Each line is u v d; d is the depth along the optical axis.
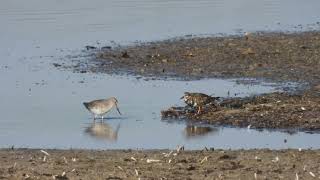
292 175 60.16
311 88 93.31
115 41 125.00
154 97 92.50
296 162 63.50
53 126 81.62
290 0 163.00
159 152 68.62
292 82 96.81
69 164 63.94
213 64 107.19
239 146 72.62
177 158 65.56
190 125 81.06
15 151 70.19
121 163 64.06
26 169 62.34
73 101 91.81
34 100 92.38
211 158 65.25
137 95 93.56
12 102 91.56
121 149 71.25
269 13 148.12
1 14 147.88
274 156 65.50
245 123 80.25
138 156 66.69
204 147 71.94
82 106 89.62
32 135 78.19
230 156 65.75
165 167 62.69
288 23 136.62
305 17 142.75
